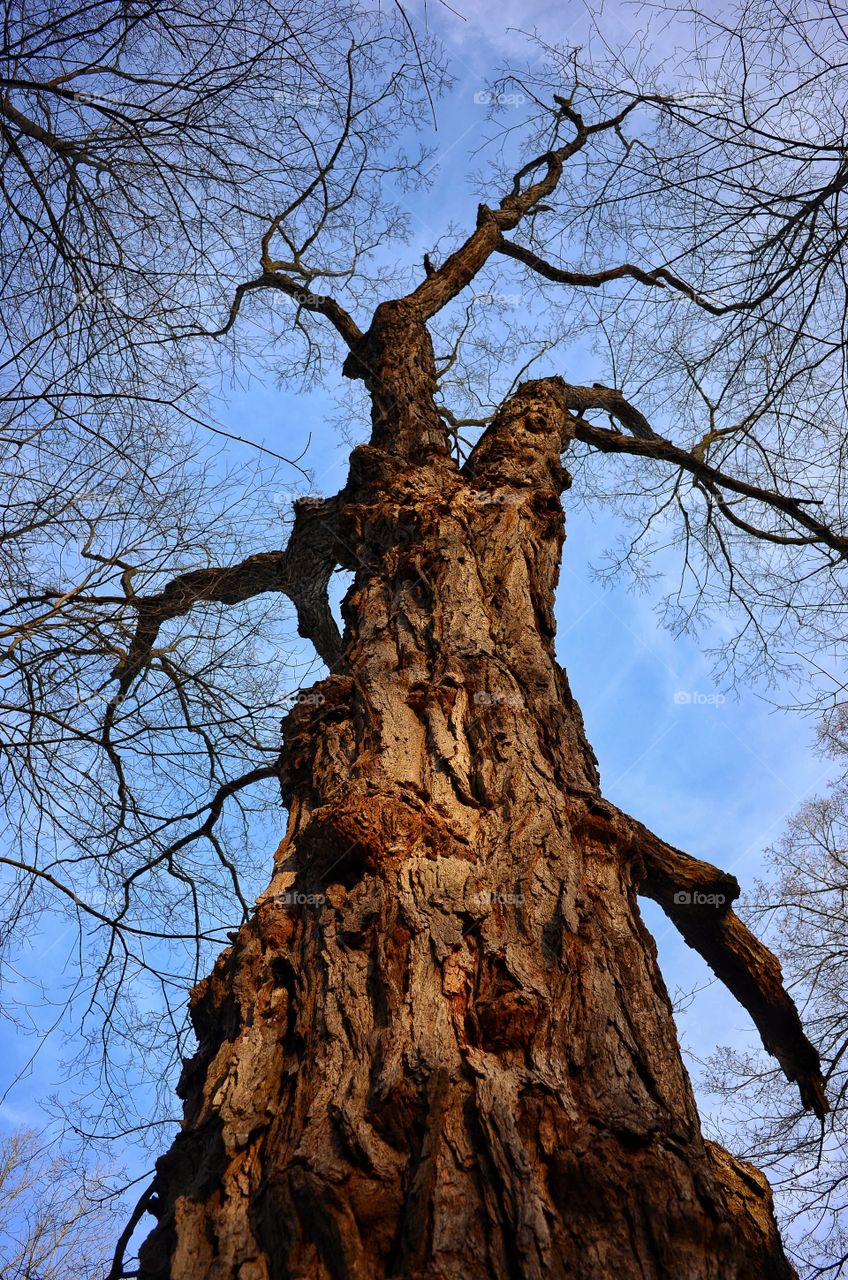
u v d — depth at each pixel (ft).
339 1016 8.98
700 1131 8.82
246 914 17.74
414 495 17.43
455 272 25.40
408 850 10.50
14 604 13.26
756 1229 8.42
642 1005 9.66
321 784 12.12
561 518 17.85
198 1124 8.82
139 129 13.35
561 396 22.75
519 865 10.47
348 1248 7.11
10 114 12.92
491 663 13.23
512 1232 7.18
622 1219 7.54
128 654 14.51
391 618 14.64
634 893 11.73
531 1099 8.10
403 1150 7.82
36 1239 16.62
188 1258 7.60
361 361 23.53
